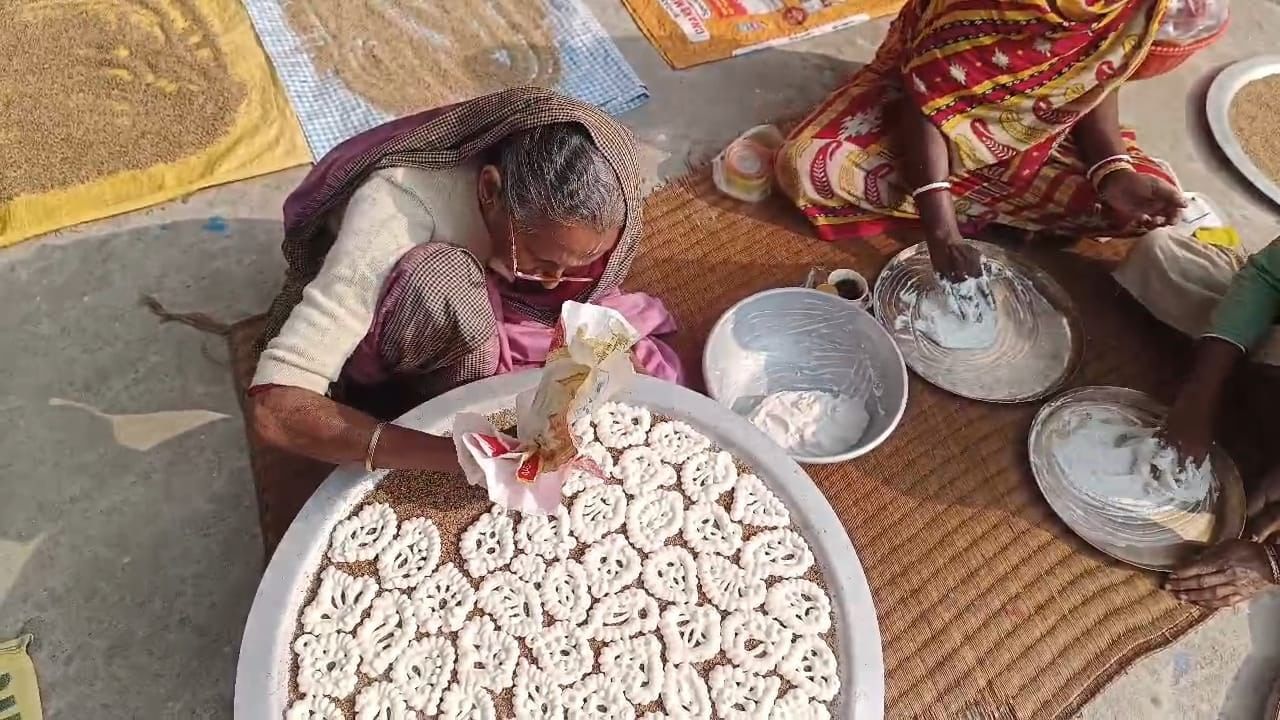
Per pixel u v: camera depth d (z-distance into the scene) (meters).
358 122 2.31
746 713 1.26
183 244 2.08
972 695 1.63
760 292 1.97
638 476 1.45
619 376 1.16
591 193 1.25
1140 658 1.68
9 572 1.65
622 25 2.62
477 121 1.35
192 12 2.44
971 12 1.77
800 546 1.41
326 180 1.46
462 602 1.31
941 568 1.77
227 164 2.19
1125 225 2.13
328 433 1.32
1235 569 1.65
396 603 1.31
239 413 1.86
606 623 1.32
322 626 1.28
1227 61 2.76
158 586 1.66
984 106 1.88
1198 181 2.47
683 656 1.29
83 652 1.59
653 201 2.27
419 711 1.23
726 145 2.40
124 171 2.14
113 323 1.95
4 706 1.52
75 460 1.78
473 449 1.18
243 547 1.72
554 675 1.26
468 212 1.42
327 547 1.36
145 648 1.60
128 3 2.44
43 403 1.84
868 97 2.10
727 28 2.65
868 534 1.80
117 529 1.71
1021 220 2.21
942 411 1.95
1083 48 1.76
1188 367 2.08
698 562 1.38
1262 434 1.86
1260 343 1.82
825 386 1.94
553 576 1.34
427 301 1.38
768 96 2.53
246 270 2.05
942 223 1.93
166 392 1.87
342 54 2.42
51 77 2.27
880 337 1.92
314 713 1.22
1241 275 1.80
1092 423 1.89
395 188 1.38
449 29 2.52
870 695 1.29
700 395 1.55
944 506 1.84
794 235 2.24
